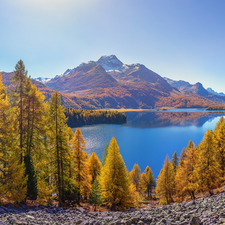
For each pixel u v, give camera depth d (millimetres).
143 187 50781
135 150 85875
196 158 27891
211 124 184125
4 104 16375
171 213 12070
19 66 19359
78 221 12641
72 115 176625
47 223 11984
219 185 24219
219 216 9180
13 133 17188
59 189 20828
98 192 23688
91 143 95812
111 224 11562
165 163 33562
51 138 20203
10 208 14531
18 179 15234
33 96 20438
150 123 199625
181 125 178375
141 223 11000
